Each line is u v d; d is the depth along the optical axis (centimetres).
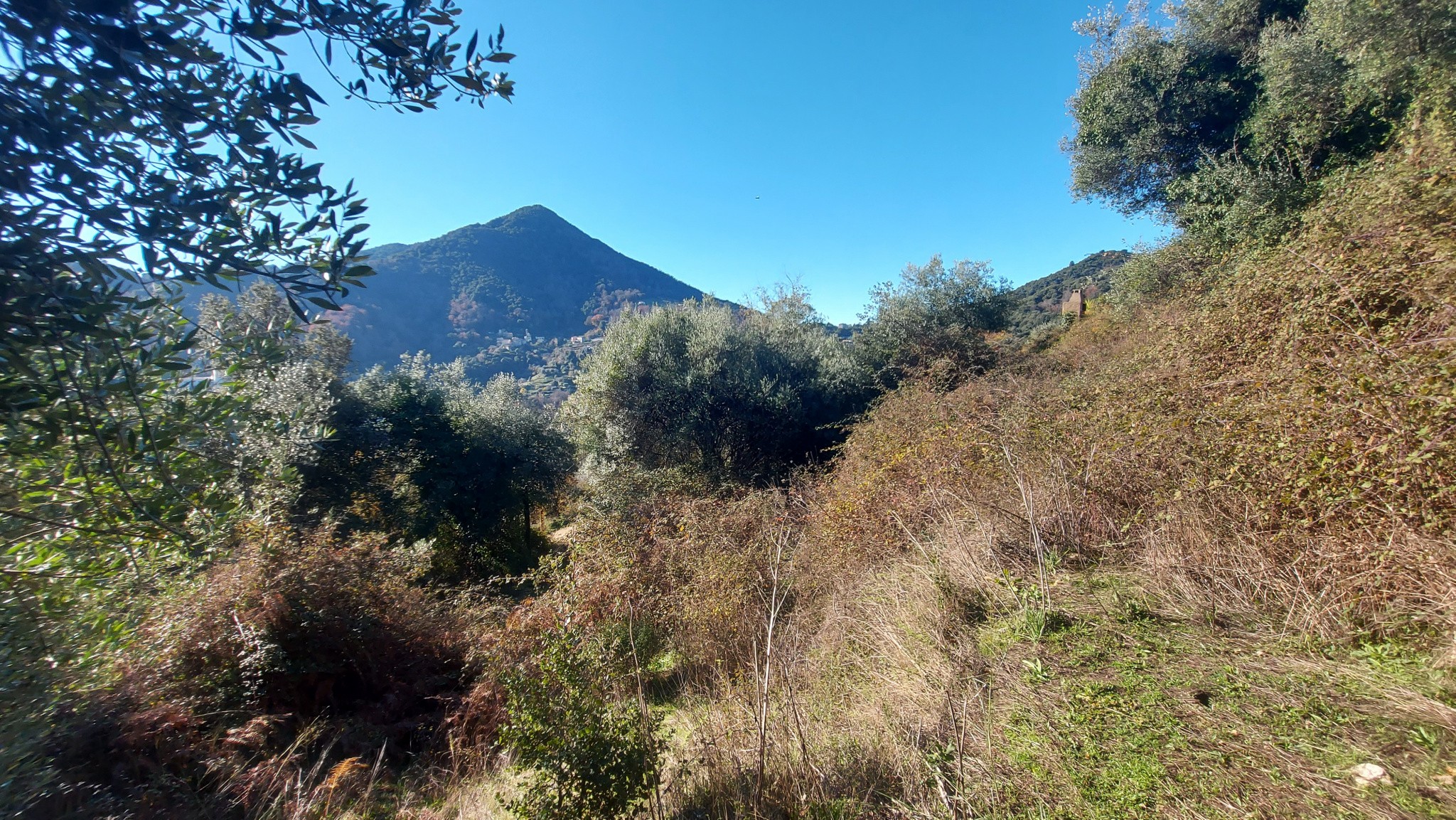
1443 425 229
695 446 1299
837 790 234
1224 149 988
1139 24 1054
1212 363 470
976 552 386
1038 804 200
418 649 552
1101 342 1109
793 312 1722
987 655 300
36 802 260
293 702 454
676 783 258
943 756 236
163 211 147
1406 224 382
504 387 1742
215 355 208
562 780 224
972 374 1065
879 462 639
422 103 187
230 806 332
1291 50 786
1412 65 628
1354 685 219
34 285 135
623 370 1305
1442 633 222
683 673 461
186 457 199
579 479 1416
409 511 1275
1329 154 802
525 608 541
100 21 131
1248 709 220
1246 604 284
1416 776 175
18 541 191
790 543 609
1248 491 300
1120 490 385
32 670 225
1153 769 203
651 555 638
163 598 384
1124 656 271
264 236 161
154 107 142
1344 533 256
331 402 395
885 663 334
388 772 412
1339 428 261
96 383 151
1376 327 359
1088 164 1159
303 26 163
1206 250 937
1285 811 175
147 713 343
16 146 129
